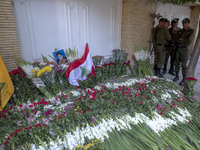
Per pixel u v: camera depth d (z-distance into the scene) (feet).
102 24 16.21
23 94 9.46
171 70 16.75
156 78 13.29
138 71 14.90
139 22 17.42
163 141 6.70
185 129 7.54
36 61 11.18
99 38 16.48
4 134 6.97
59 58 11.66
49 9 12.73
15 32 10.64
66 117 7.33
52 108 8.56
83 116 7.53
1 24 9.95
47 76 10.19
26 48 12.40
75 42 14.90
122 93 10.12
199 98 11.16
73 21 14.20
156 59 15.66
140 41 18.31
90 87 11.55
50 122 7.13
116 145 6.23
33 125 6.79
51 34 13.34
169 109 8.79
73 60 11.98
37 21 12.42
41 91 9.89
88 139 6.39
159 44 14.76
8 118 7.64
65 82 11.39
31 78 9.87
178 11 22.97
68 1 13.41
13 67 11.10
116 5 16.44
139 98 9.53
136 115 8.05
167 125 7.61
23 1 11.45
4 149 6.12
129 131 7.03
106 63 13.88
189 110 8.98
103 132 6.73
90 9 14.92
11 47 10.71
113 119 7.80
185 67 13.64
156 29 15.35
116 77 14.08
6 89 7.94
